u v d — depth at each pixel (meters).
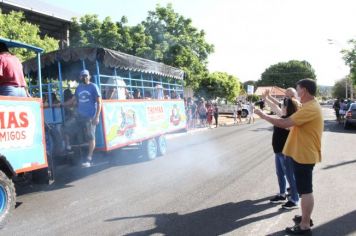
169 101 13.46
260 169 9.68
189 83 27.58
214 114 26.97
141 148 11.48
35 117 6.70
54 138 8.41
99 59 9.38
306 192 5.02
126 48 24.94
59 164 8.95
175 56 26.03
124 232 5.31
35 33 16.95
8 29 15.59
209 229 5.38
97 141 9.21
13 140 6.16
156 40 26.50
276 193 7.26
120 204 6.70
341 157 11.35
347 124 22.02
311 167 5.00
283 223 5.59
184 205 6.57
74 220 5.87
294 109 6.13
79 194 7.46
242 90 62.62
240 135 19.41
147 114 11.55
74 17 26.42
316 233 5.18
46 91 10.97
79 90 8.84
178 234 5.21
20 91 6.55
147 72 11.63
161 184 8.20
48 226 5.62
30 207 6.61
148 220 5.80
